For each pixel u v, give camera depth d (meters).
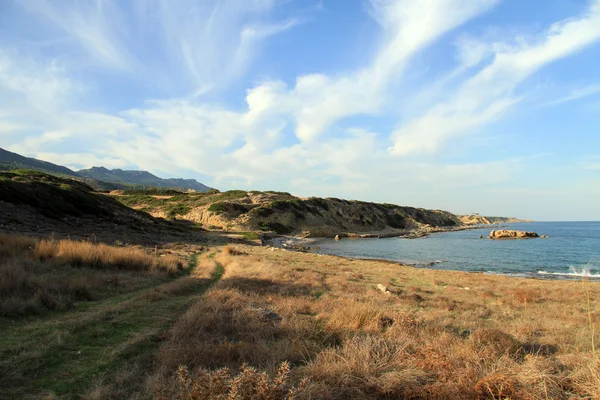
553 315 11.84
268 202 100.81
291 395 4.05
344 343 6.70
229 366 5.58
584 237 90.56
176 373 5.02
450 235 109.06
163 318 8.54
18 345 5.97
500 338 7.36
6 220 28.58
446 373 5.03
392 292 15.70
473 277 24.38
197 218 86.12
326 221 101.81
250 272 18.19
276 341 7.16
